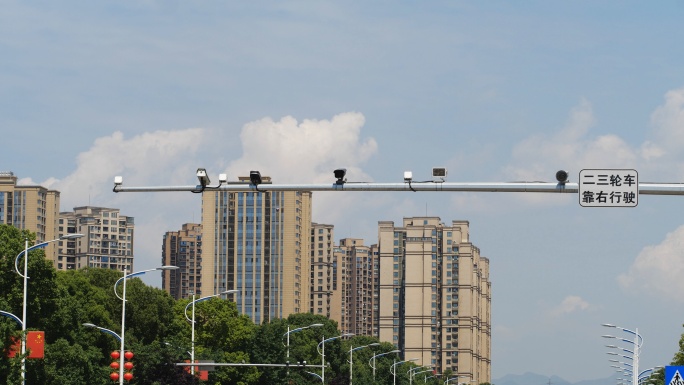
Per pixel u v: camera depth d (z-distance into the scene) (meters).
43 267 90.62
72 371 89.81
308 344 175.50
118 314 117.75
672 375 75.12
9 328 75.81
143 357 107.12
